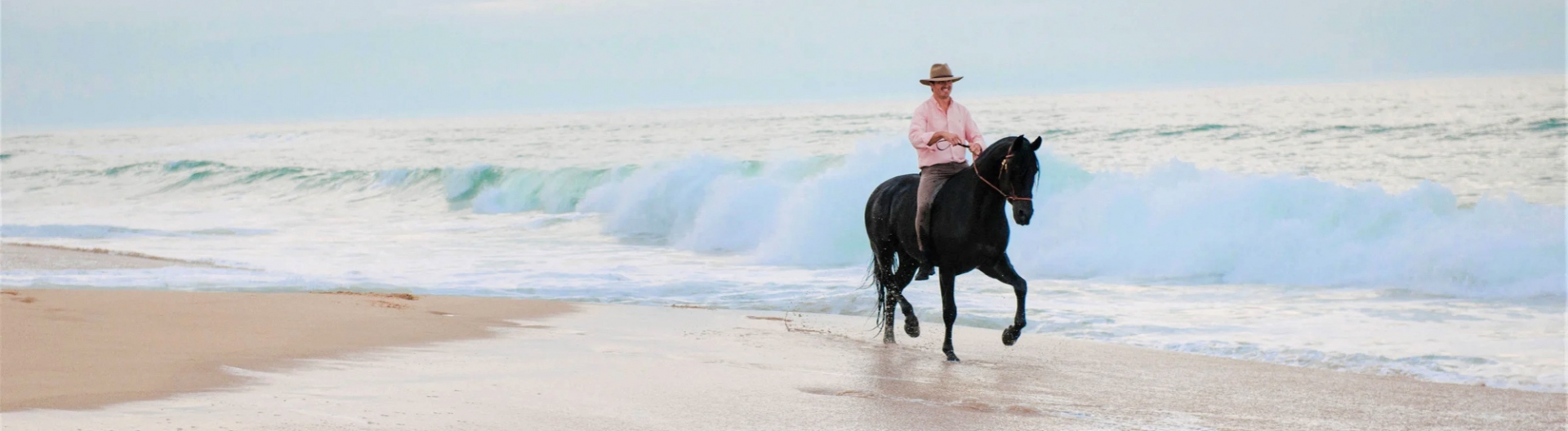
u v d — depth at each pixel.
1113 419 6.04
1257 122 37.09
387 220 26.67
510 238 21.61
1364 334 9.64
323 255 18.67
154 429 5.03
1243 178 16.52
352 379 6.73
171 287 13.27
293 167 40.09
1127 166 27.31
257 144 65.94
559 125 69.38
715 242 19.66
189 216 29.47
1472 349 8.70
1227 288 13.20
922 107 8.76
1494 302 11.38
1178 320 10.75
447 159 42.25
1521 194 19.70
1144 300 12.38
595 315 10.95
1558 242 13.02
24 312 9.34
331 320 9.59
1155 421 6.00
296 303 10.75
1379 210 15.12
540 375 7.11
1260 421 6.04
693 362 7.91
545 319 10.52
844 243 17.69
